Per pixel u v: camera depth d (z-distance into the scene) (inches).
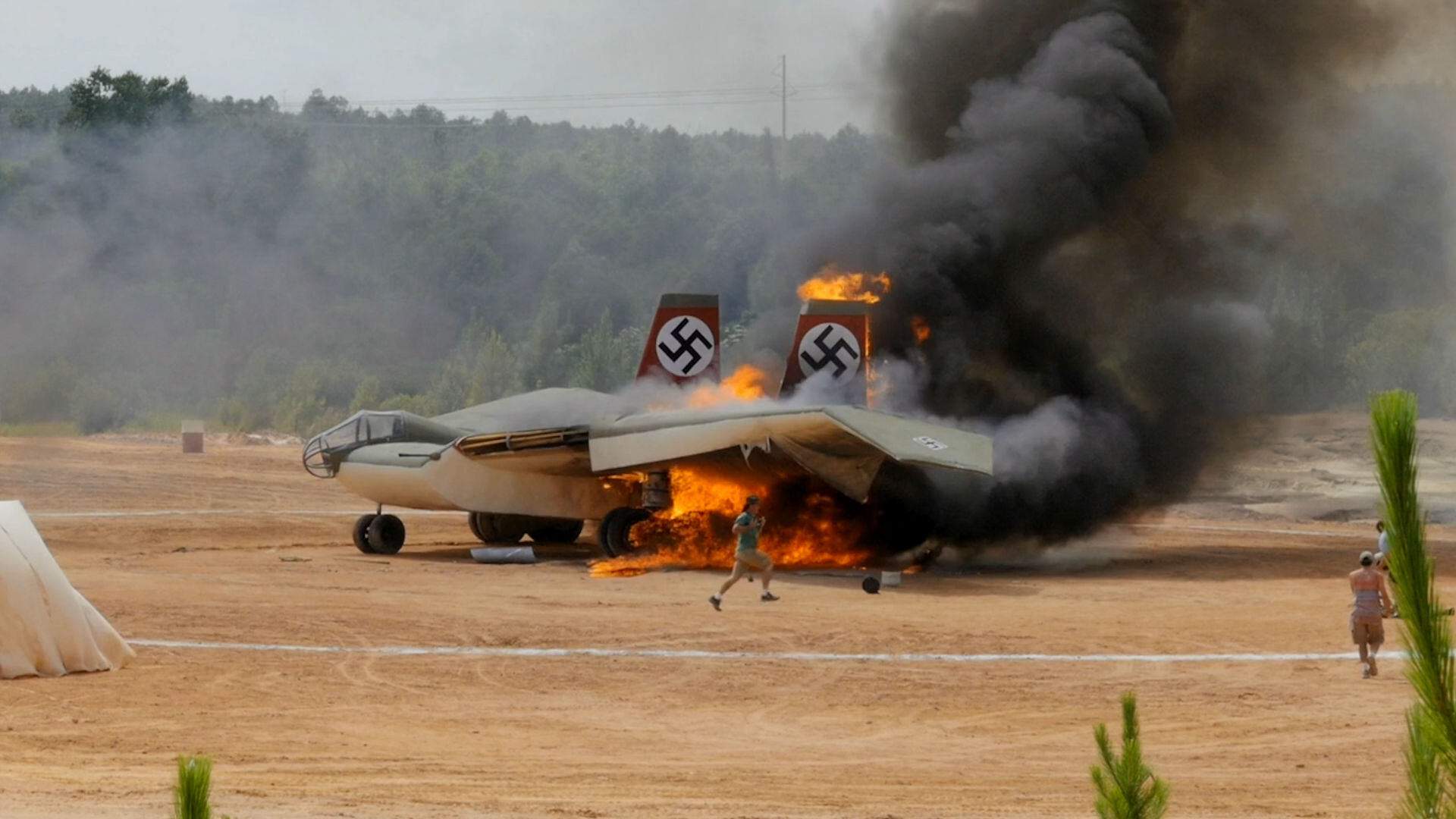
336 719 1163.3
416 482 2397.9
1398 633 305.7
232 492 3511.3
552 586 2042.3
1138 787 410.3
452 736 1108.5
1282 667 1462.8
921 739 1136.8
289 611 1737.2
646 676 1392.7
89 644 1357.0
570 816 784.3
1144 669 1446.9
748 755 1063.6
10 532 1358.3
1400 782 978.7
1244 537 3154.5
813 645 1566.2
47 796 796.0
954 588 2112.5
